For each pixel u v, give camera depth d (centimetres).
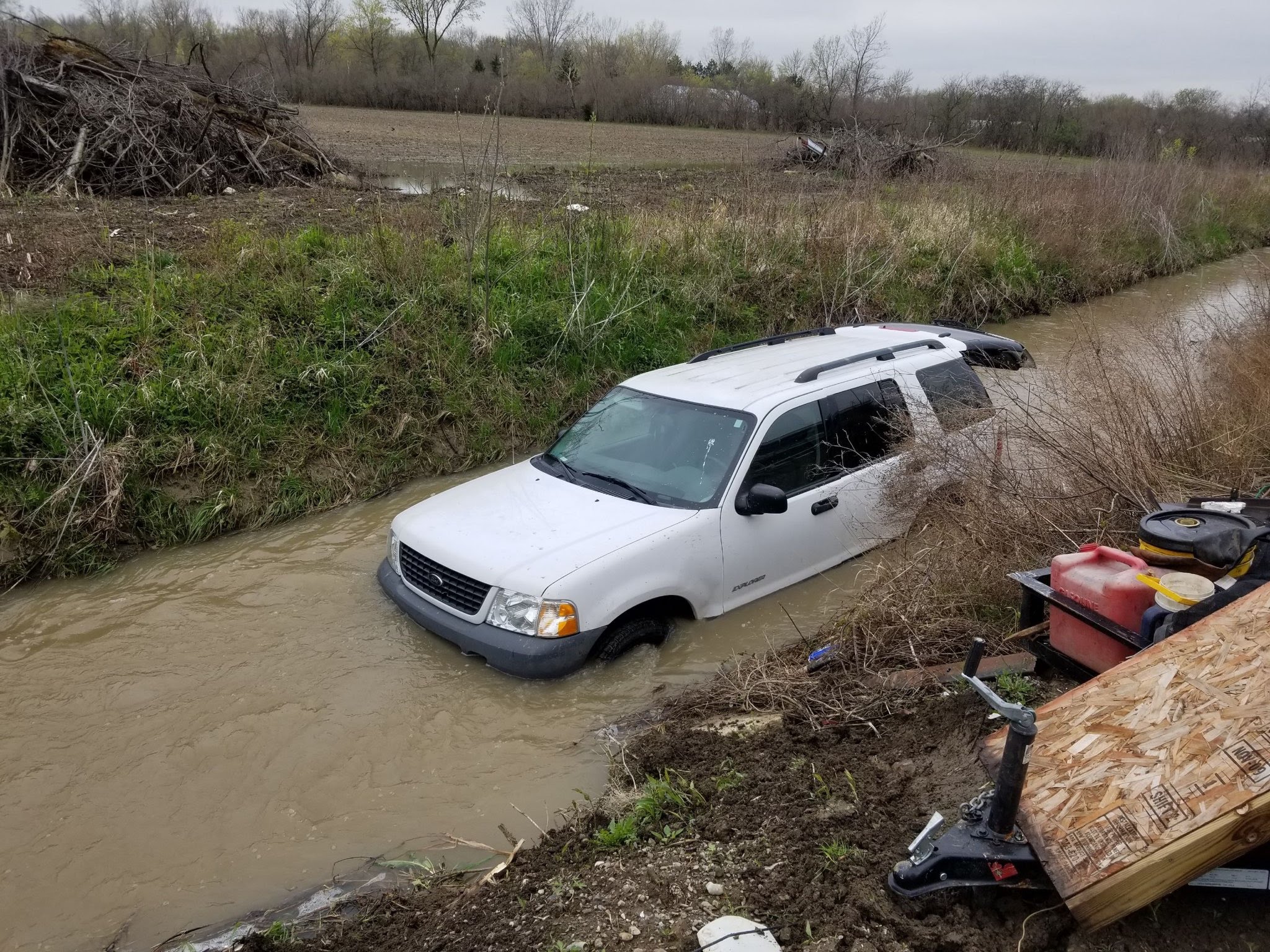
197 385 816
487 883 378
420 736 485
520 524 554
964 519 568
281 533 763
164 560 714
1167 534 386
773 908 327
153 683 536
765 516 586
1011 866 307
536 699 505
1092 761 312
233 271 1005
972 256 1516
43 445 732
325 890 387
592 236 1245
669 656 548
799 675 506
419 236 1147
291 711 506
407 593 569
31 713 509
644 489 583
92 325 868
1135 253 1861
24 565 677
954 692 450
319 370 877
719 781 418
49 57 1600
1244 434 627
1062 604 402
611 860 375
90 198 1480
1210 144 3225
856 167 2195
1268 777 273
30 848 411
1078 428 602
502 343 1007
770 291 1271
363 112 4325
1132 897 278
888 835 356
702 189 1842
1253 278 1553
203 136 1675
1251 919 305
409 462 875
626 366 1065
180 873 397
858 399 652
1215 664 317
